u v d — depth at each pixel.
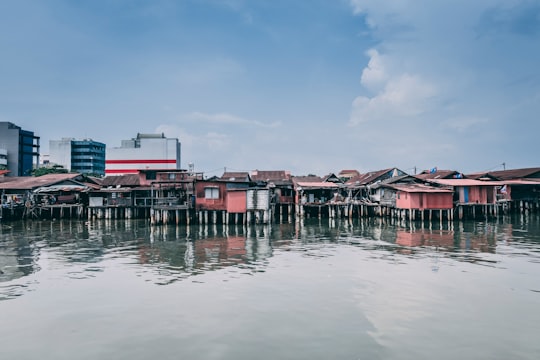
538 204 55.19
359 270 18.81
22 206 48.19
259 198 41.00
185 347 10.29
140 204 50.56
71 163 101.38
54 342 10.66
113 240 29.86
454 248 25.27
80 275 18.09
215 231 35.72
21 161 87.81
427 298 14.25
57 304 13.80
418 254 23.11
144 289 15.64
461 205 45.62
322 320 12.13
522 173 59.84
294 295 14.71
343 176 97.81
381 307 13.30
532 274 17.78
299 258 22.06
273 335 11.02
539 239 29.14
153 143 85.56
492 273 18.02
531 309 13.06
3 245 27.56
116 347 10.31
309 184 53.88
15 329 11.55
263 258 22.11
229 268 19.45
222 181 41.72
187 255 23.12
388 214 49.66
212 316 12.54
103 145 109.31
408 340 10.64
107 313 12.86
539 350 10.04
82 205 48.91
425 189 44.59
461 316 12.41
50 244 27.89
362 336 10.91
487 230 35.09
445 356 9.70
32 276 17.94
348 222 44.97
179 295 14.79
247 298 14.37
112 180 55.84
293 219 49.56
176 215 40.25
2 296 14.77
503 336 10.91
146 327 11.66
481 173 62.56
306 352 9.95
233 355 9.81
